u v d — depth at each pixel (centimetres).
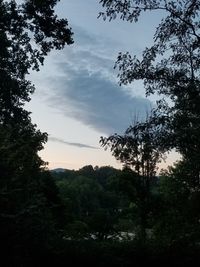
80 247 1423
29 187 1277
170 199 2367
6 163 1243
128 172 2703
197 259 1484
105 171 9119
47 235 1291
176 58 1630
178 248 1498
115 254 1462
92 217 1661
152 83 1619
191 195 2005
